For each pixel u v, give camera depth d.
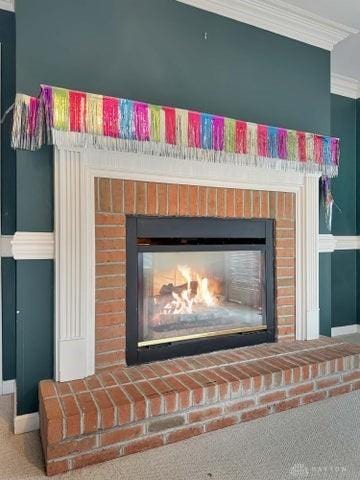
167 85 2.12
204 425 1.74
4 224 2.25
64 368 1.81
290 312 2.51
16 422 1.77
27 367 1.80
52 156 1.83
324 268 2.74
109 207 1.95
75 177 1.83
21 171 1.78
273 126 2.42
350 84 3.44
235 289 2.40
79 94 1.69
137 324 2.05
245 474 1.44
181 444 1.65
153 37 2.08
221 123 2.04
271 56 2.46
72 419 1.46
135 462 1.52
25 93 1.77
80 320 1.84
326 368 2.09
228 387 1.79
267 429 1.78
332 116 3.39
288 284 2.51
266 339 2.43
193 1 2.18
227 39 2.30
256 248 2.41
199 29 2.21
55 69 1.83
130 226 2.03
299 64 2.57
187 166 2.14
